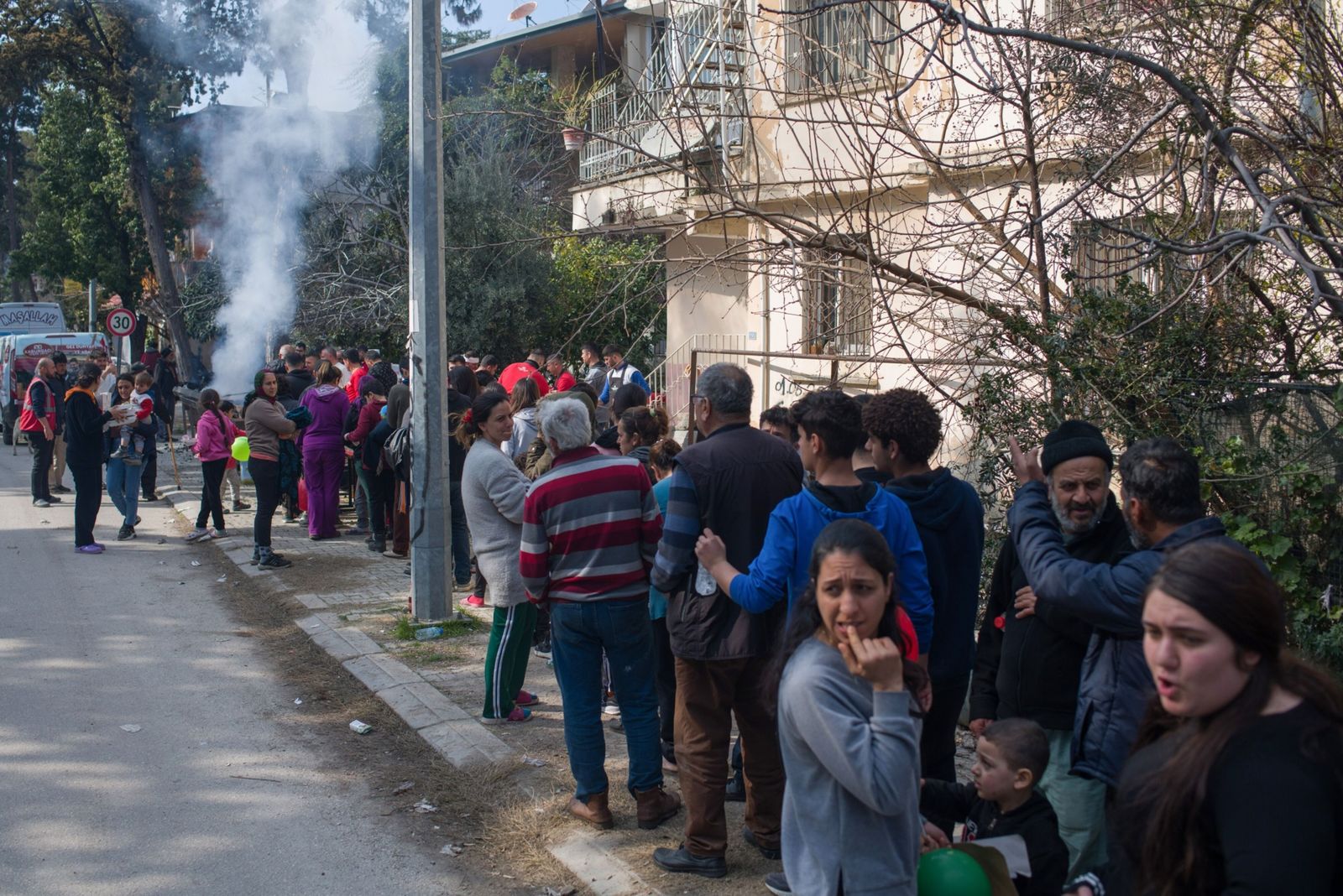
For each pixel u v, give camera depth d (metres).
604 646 5.05
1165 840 1.98
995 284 6.95
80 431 11.46
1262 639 1.97
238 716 6.70
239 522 13.50
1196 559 2.02
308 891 4.59
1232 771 1.90
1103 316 5.82
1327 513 5.18
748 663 4.31
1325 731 1.91
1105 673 3.23
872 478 4.41
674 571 4.31
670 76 8.23
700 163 7.95
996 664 3.88
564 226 19.41
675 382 13.93
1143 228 6.23
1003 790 3.30
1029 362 6.09
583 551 4.91
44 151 37.44
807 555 3.79
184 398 22.38
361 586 9.88
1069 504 3.47
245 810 5.38
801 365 12.18
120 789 5.60
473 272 18.36
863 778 2.62
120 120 28.16
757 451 4.39
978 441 6.19
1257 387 5.56
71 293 49.03
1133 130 6.18
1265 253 5.70
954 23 5.02
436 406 8.24
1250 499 5.36
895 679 2.69
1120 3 6.35
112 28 27.06
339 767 5.93
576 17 19.88
